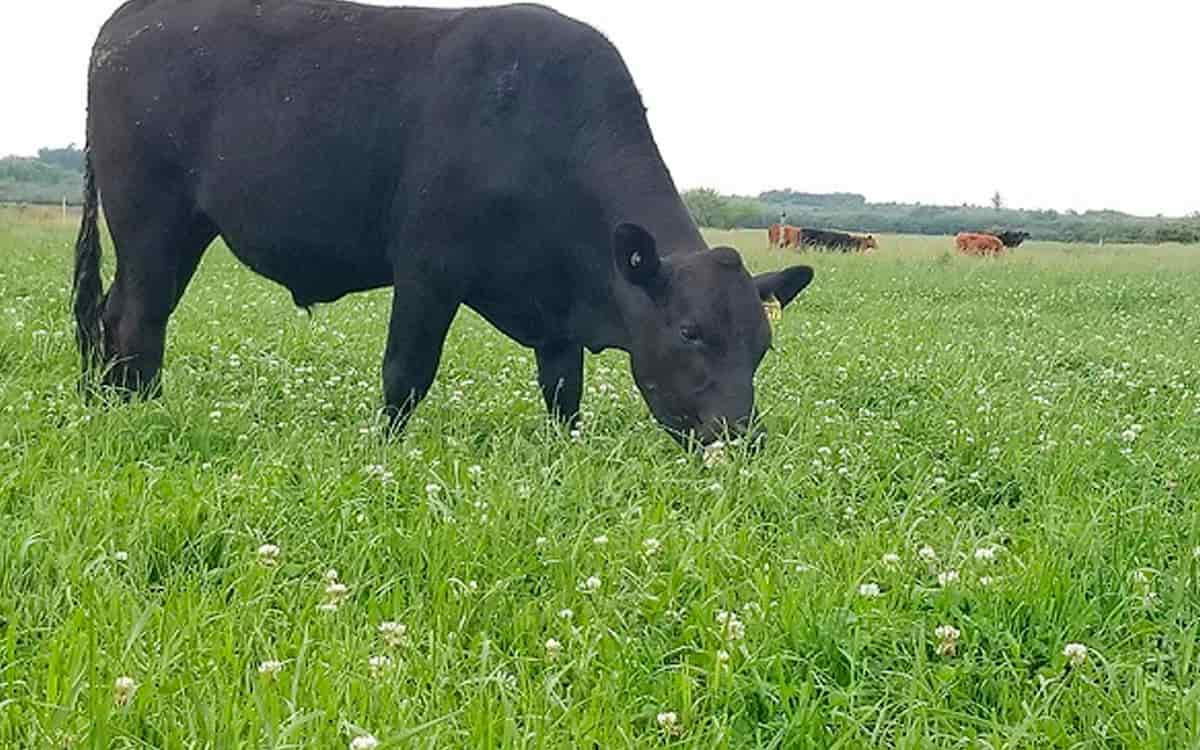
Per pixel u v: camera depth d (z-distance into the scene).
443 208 8.05
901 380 11.06
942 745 4.09
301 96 8.33
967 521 6.54
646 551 5.52
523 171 7.96
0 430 7.01
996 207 112.50
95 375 8.82
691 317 7.09
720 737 3.94
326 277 8.74
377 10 8.59
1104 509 6.55
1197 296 25.17
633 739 4.00
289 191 8.40
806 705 4.21
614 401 9.54
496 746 3.84
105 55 8.95
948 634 4.67
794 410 8.92
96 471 6.49
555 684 4.32
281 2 8.73
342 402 9.08
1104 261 38.94
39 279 17.08
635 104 8.21
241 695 4.04
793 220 99.12
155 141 8.73
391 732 3.78
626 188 7.90
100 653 4.16
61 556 5.09
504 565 5.46
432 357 8.38
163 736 3.74
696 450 7.08
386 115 8.19
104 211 9.08
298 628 4.62
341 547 5.66
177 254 9.02
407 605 5.14
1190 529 6.28
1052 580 5.19
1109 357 13.95
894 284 26.42
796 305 20.52
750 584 5.25
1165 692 4.39
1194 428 9.05
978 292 25.05
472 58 8.09
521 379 10.45
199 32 8.66
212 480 6.20
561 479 6.72
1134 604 5.26
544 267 8.16
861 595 5.08
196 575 5.29
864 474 7.38
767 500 6.61
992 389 10.87
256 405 8.40
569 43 8.15
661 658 4.66
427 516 5.88
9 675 4.14
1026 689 4.53
